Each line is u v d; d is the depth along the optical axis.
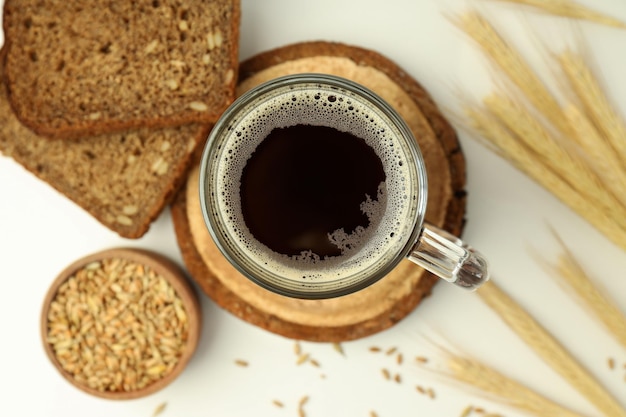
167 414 0.45
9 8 0.42
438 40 0.43
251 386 0.45
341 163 0.37
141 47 0.42
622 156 0.41
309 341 0.44
